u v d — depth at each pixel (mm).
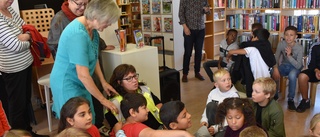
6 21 2316
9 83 2480
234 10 5664
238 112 1793
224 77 2393
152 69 2738
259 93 2096
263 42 3131
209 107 2324
